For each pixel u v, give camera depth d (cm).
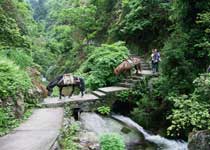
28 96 965
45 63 2411
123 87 1313
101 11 2341
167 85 981
